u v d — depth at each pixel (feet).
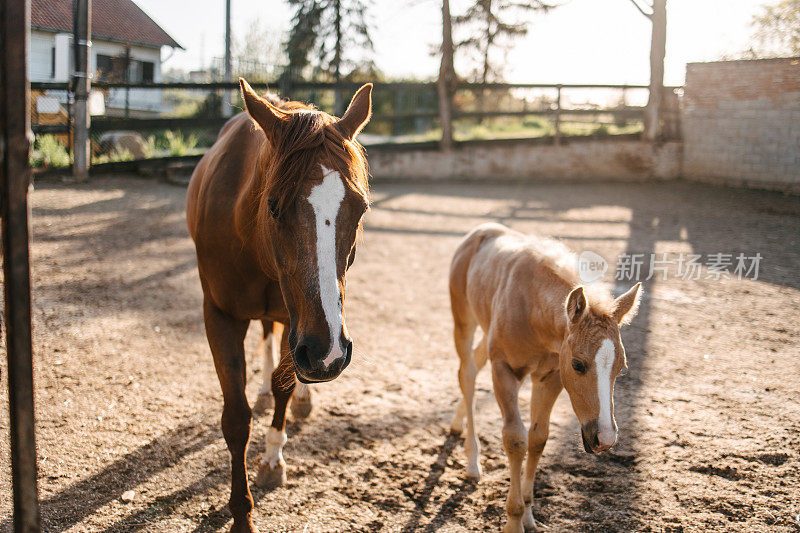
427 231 35.06
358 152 7.90
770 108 44.98
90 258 23.77
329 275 7.19
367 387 15.69
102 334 17.06
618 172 52.37
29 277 5.49
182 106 76.48
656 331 19.74
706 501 10.86
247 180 9.75
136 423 12.77
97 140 44.34
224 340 10.05
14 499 5.62
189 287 21.94
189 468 11.40
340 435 13.12
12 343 5.45
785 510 10.56
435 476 11.80
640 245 30.99
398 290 24.54
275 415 11.06
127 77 68.95
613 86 53.72
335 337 7.11
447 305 23.06
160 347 16.72
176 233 28.84
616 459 12.32
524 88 53.26
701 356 17.70
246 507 9.36
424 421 14.02
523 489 10.55
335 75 99.76
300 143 7.54
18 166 5.33
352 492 11.08
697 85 49.62
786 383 15.84
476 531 10.21
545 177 53.21
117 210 31.73
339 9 98.53
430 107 70.28
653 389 15.52
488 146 53.11
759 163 46.11
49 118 43.83
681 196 44.60
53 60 56.70
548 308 10.03
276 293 10.04
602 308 8.91
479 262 12.97
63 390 13.73
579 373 8.86
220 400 14.15
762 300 22.99
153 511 10.05
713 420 13.83
